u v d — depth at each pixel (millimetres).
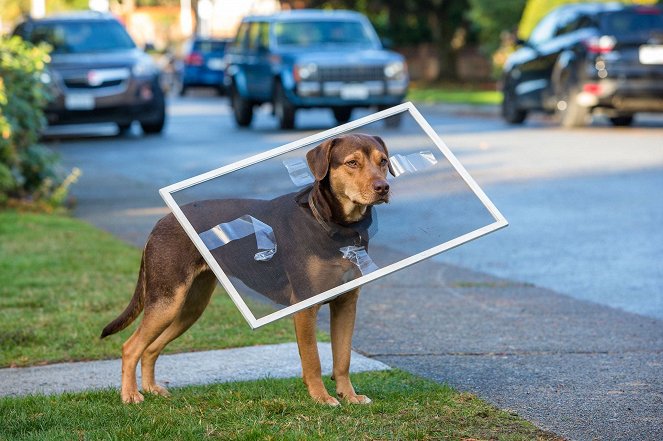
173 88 46156
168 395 5480
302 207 5109
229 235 5062
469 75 48250
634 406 5215
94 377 5918
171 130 22703
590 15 19203
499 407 5207
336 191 5082
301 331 5180
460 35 48156
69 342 6688
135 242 10344
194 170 15500
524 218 11039
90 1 46719
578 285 8203
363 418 4895
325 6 45750
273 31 21641
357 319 7332
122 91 20078
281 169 5375
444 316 7355
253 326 4898
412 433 4633
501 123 22203
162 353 6449
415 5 45344
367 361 6164
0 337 6734
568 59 19125
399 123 5508
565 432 4801
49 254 9508
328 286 5027
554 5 28922
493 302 7754
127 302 7730
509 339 6688
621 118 20188
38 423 4906
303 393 5395
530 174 13891
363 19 22141
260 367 6098
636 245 9578
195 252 5262
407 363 6168
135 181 14719
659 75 18344
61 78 19578
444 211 5227
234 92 23172
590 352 6328
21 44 12945
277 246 5047
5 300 7789
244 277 5035
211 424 4832
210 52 39938
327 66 20125
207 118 26531
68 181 12773
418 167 5285
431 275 8820
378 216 5250
